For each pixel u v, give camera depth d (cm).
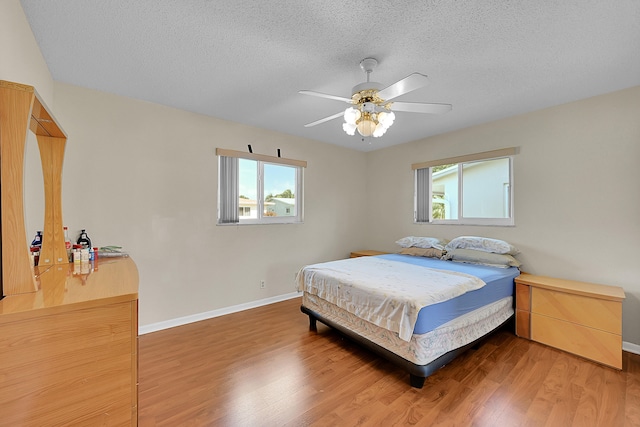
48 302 99
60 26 171
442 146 397
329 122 353
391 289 219
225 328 299
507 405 178
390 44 187
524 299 275
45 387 94
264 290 381
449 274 269
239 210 362
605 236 265
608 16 159
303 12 158
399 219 458
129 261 204
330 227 461
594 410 173
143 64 216
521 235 320
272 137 387
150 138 290
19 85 113
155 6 153
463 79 236
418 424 162
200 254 323
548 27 169
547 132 300
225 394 188
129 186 278
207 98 280
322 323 305
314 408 175
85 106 256
